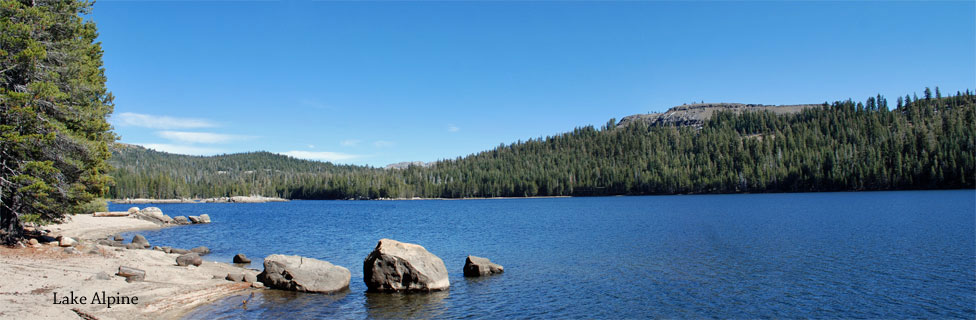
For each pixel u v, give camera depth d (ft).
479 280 85.46
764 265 97.40
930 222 175.42
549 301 70.79
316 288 73.20
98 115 100.32
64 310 52.90
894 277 83.41
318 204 615.16
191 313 59.88
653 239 146.20
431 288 75.61
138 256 90.27
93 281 66.18
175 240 154.61
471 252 124.98
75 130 92.73
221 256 116.78
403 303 68.69
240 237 166.40
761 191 568.41
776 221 200.23
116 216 226.58
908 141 556.10
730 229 171.73
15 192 84.38
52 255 80.23
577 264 102.32
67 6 89.81
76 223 176.55
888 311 64.44
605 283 82.79
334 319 60.39
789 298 71.67
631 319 62.34
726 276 87.45
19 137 76.33
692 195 599.98
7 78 80.74
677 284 81.51
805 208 280.31
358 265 104.01
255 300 67.67
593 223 216.33
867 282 80.33
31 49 78.07
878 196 393.29
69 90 89.86
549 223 223.71
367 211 400.88
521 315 63.72
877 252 109.91
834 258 103.55
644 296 73.67
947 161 481.87
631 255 114.11
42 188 79.97
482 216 299.17
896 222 179.11
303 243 147.54
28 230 107.86
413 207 486.79
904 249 113.29
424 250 81.00
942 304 66.95
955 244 119.34
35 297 55.62
